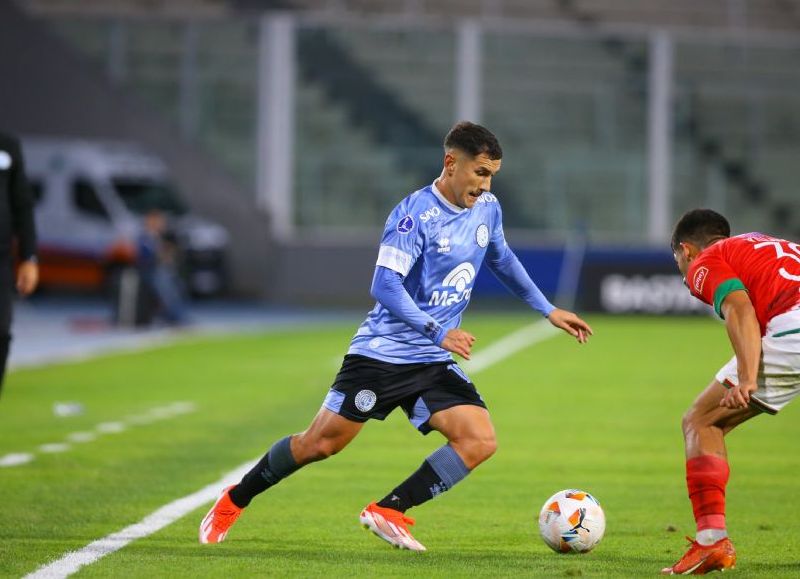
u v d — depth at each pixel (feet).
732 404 68.54
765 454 126.72
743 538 84.79
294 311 354.74
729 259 71.67
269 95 397.60
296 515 92.63
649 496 102.47
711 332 294.66
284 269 388.78
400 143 416.05
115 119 402.31
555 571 73.20
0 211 101.19
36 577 71.46
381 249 74.38
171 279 289.53
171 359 222.89
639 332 293.23
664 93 422.41
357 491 103.24
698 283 71.15
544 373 204.54
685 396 175.42
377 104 419.13
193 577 71.46
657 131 421.18
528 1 424.87
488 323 314.76
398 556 77.77
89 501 97.35
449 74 422.00
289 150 399.44
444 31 421.18
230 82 408.87
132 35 407.85
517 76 424.46
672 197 433.07
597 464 119.34
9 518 90.33
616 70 424.87
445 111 420.36
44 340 259.80
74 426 142.31
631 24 427.33
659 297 336.70
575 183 419.95
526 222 416.26
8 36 402.52
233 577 71.51
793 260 71.41
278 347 246.88
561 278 354.33
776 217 434.30
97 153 355.36
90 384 184.44
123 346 247.29
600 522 78.13
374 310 77.56
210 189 396.57
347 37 419.95
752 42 433.89
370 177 408.87
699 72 433.48
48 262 347.77
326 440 77.36
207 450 125.18
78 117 402.52
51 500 97.76
